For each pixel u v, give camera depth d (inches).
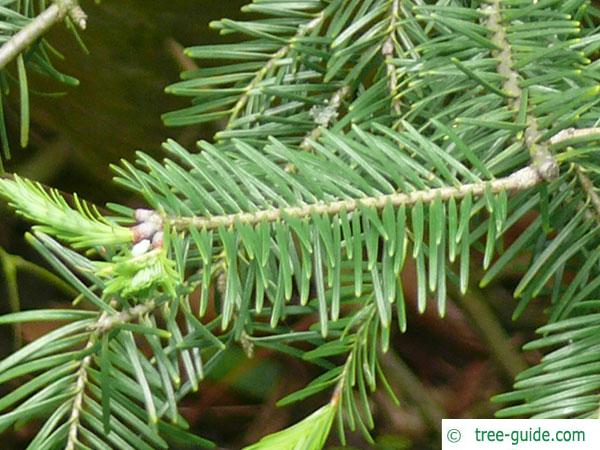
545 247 15.9
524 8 15.4
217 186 14.5
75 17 17.3
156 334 14.9
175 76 26.2
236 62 25.2
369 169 14.8
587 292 15.3
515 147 14.9
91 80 26.2
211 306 23.1
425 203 14.8
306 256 14.4
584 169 15.5
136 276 13.1
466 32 15.2
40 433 15.0
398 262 14.4
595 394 15.1
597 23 19.5
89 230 13.4
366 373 15.9
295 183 14.7
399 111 16.5
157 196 14.4
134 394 15.4
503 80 15.2
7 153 18.6
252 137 16.6
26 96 17.4
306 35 17.3
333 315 14.6
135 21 24.9
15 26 17.4
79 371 15.3
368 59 16.9
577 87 15.4
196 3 24.6
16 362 14.9
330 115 16.8
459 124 15.4
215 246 15.9
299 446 14.5
